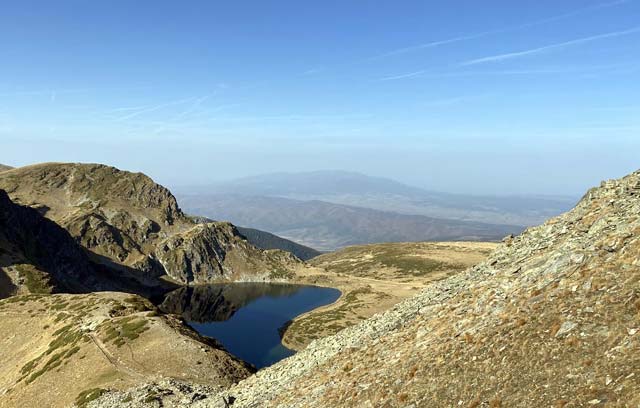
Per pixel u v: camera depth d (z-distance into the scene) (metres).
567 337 17.61
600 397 14.35
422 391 20.58
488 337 21.17
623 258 19.92
